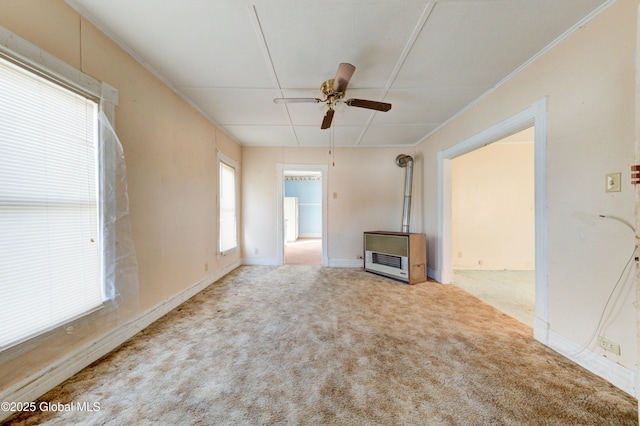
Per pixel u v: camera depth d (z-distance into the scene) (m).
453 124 3.18
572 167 1.65
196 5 1.47
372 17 1.56
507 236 4.41
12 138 1.23
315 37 1.75
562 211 1.71
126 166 1.89
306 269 4.35
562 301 1.72
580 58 1.59
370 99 2.68
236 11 1.51
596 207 1.50
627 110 1.35
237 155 4.45
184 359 1.65
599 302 1.48
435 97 2.63
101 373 1.49
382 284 3.46
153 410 1.21
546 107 1.83
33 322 1.30
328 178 4.64
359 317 2.35
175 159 2.55
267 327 2.13
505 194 4.42
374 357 1.68
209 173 3.35
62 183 1.46
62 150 1.46
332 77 2.27
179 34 1.72
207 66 2.11
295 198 8.84
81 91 1.55
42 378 1.31
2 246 1.19
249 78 2.30
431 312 2.48
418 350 1.77
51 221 1.40
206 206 3.28
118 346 1.79
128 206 1.90
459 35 1.71
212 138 3.43
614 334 1.41
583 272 1.58
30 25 1.27
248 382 1.42
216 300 2.79
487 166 4.41
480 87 2.42
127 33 1.71
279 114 3.13
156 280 2.26
